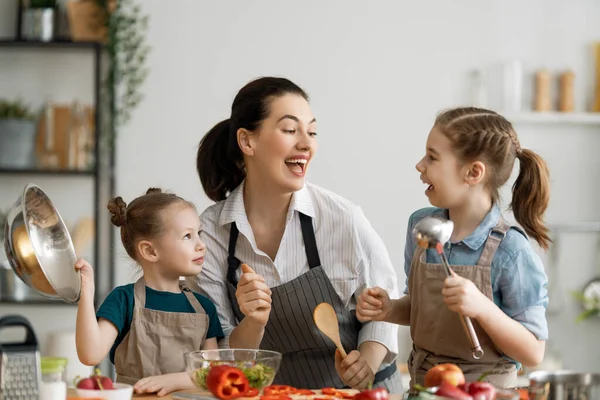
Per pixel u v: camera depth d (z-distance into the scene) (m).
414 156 4.24
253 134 2.17
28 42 4.10
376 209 4.23
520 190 2.06
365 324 2.24
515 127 4.30
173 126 4.24
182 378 1.84
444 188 1.97
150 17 4.24
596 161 4.31
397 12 4.25
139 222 2.10
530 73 4.28
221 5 4.25
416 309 1.99
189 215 2.12
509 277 1.91
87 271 1.88
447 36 4.25
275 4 4.25
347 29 4.25
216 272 2.27
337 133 4.25
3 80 4.33
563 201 4.30
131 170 4.25
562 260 4.27
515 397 1.52
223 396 1.62
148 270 2.13
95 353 1.90
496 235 1.94
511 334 1.78
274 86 2.17
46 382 1.56
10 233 1.73
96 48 4.12
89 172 4.12
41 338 4.29
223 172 2.37
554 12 4.28
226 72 4.25
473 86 4.24
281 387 1.71
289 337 2.23
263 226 2.26
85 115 4.25
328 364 2.24
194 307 2.11
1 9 4.34
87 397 1.59
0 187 4.32
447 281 1.74
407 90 4.24
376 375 2.24
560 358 4.02
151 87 4.25
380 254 2.29
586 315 4.16
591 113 4.23
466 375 1.86
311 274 2.21
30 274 1.74
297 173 2.16
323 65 4.25
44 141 4.24
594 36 4.28
